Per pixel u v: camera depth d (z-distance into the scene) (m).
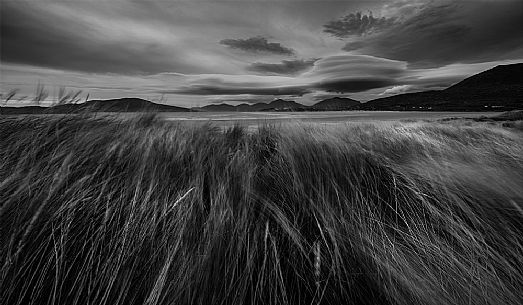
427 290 1.09
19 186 1.24
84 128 2.12
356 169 2.00
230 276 1.07
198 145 2.22
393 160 2.33
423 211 1.59
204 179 1.68
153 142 1.95
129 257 1.07
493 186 1.88
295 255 1.18
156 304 0.96
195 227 1.22
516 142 3.50
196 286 1.01
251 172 1.74
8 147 1.54
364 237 1.30
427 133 3.89
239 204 1.38
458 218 1.50
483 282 1.14
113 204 1.27
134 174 1.50
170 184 1.49
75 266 1.04
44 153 1.60
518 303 1.07
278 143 2.48
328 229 1.27
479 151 2.96
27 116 2.08
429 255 1.27
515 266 1.26
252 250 1.13
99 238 1.11
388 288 1.08
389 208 1.65
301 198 1.54
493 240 1.41
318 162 1.93
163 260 1.07
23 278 0.99
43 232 1.10
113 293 1.00
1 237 1.04
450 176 2.01
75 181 1.37
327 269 1.14
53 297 0.95
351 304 1.04
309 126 3.40
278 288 1.07
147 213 1.23
